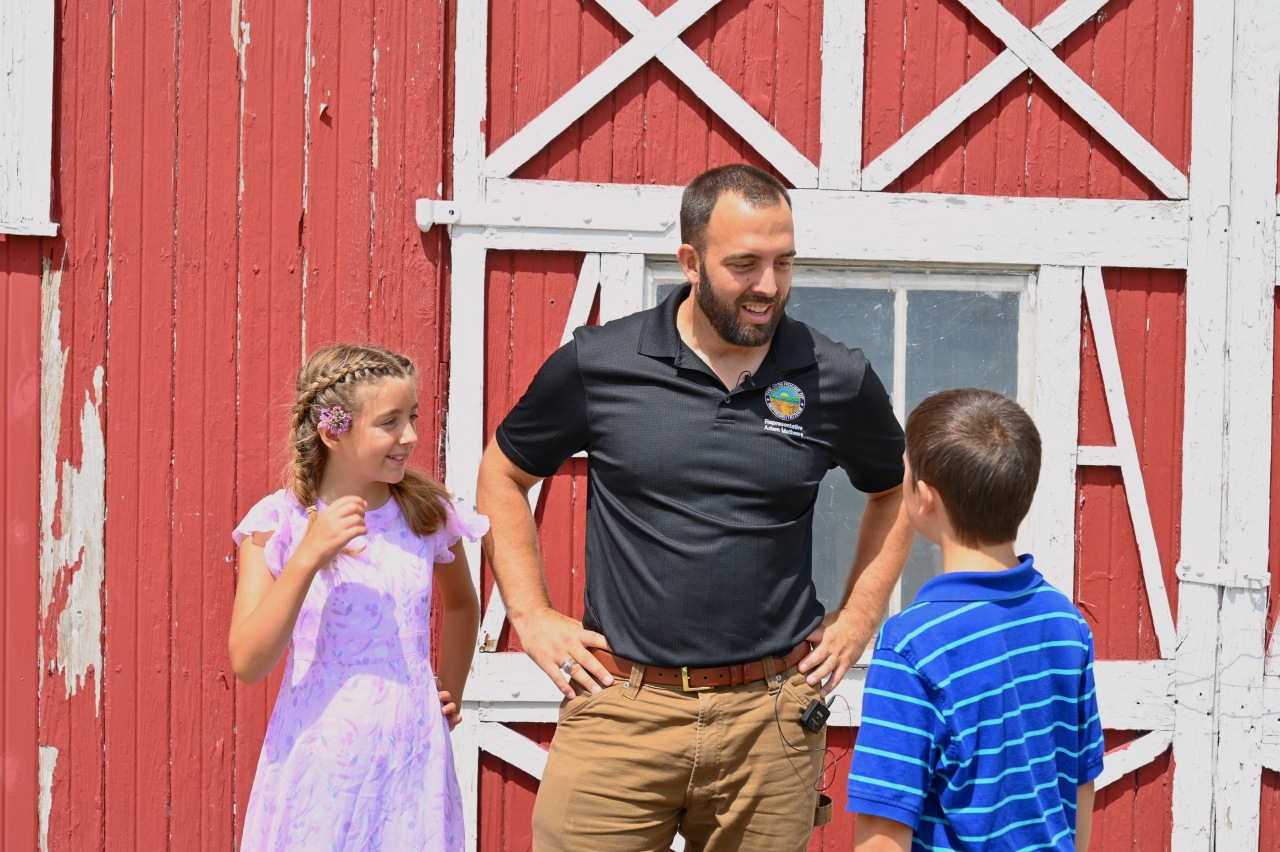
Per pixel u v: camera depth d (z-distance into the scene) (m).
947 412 1.68
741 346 2.07
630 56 2.87
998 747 1.57
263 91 2.80
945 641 1.58
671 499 2.06
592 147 2.89
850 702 2.97
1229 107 2.93
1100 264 2.95
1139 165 2.94
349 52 2.82
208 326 2.81
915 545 3.06
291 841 2.05
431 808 2.14
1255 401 2.95
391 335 2.86
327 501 2.19
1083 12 2.92
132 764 2.83
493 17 2.86
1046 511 2.97
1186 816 2.98
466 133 2.85
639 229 2.89
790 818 2.10
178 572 2.83
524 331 2.90
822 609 2.25
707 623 2.04
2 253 2.76
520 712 2.91
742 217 1.97
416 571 2.20
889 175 2.92
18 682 2.80
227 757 2.85
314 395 2.12
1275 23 2.92
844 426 2.18
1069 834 1.63
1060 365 2.96
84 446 2.79
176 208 2.80
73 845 2.82
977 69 2.94
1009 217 2.93
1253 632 2.96
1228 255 2.95
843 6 2.90
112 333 2.79
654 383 2.09
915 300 3.02
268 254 2.82
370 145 2.83
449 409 2.87
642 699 2.07
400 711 2.12
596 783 2.09
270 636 1.98
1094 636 2.99
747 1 2.89
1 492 2.78
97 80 2.77
